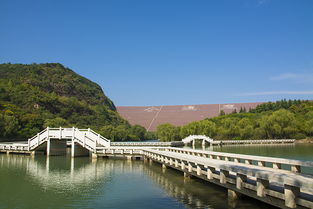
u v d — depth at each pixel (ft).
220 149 220.84
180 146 286.05
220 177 53.36
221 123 398.01
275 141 308.81
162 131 355.36
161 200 55.83
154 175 86.33
